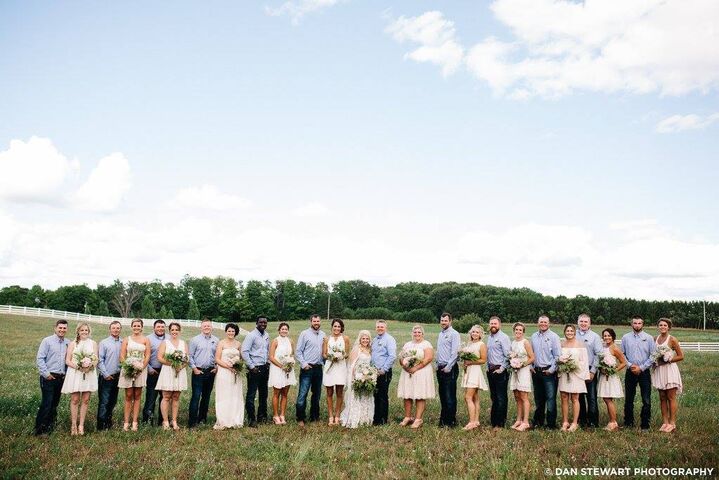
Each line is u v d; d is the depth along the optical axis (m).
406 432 10.30
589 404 10.77
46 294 107.12
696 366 24.59
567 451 8.72
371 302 118.44
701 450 8.62
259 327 11.30
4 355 22.09
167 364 10.34
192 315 74.19
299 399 11.05
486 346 11.04
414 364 10.83
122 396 14.06
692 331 69.31
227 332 10.89
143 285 107.06
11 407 11.38
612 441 9.36
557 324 75.75
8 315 48.56
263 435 10.00
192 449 8.90
